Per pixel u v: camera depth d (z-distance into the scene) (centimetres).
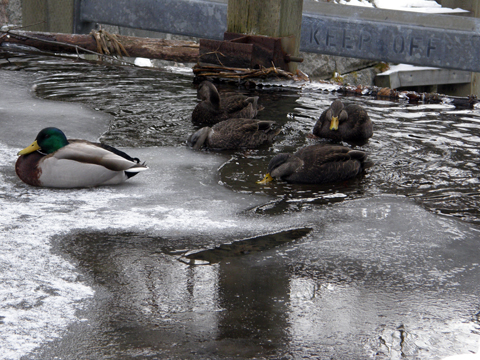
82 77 1026
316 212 488
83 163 504
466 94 1616
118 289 343
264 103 905
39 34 1202
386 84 1545
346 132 704
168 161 608
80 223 437
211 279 361
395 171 605
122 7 1220
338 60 1495
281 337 299
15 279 347
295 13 1067
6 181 521
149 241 413
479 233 454
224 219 462
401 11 1082
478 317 328
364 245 424
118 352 281
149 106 841
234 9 1056
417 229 456
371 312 329
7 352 277
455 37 984
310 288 355
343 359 282
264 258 396
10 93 866
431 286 364
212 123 763
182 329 303
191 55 1177
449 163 633
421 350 292
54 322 305
